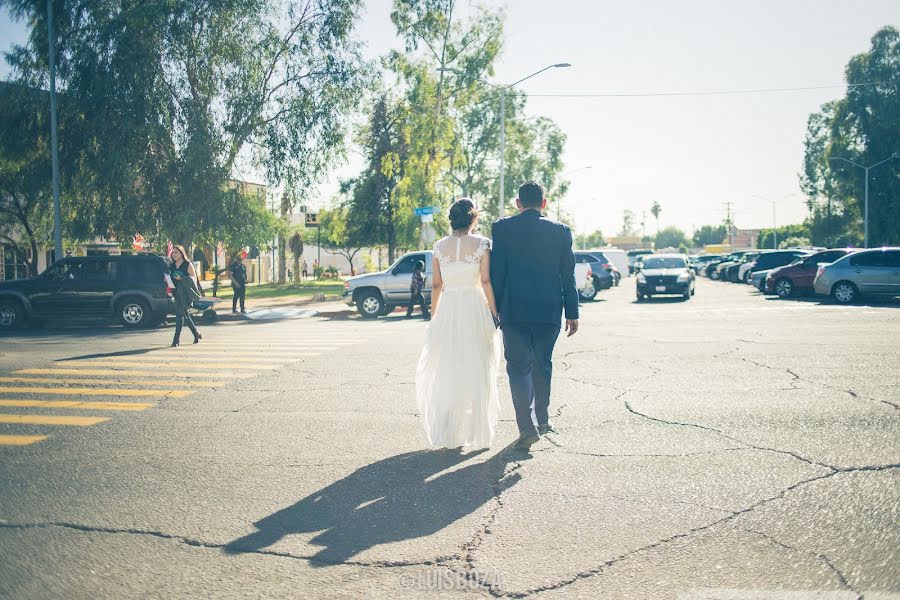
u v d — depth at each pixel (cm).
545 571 320
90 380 887
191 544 358
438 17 3694
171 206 2358
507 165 5559
